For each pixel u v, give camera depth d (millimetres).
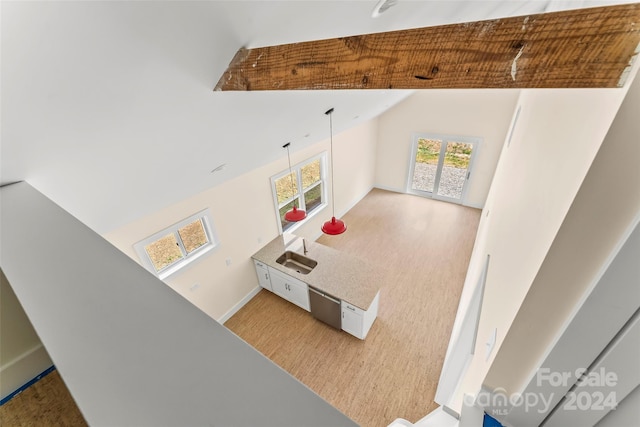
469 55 641
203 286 3328
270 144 2531
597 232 444
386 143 6387
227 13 776
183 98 1109
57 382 710
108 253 510
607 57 461
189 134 1408
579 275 487
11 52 587
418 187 6504
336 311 3322
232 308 3809
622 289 406
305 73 946
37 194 868
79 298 400
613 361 459
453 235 5121
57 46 635
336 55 864
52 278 452
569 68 506
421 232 5277
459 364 1910
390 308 3756
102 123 989
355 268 3545
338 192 5574
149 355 305
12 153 877
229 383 267
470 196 5895
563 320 533
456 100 5258
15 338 702
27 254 531
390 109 5957
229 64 1078
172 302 374
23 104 734
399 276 4289
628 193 393
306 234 5004
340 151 5238
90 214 1633
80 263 487
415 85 764
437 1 825
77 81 764
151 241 2656
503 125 5051
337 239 5270
